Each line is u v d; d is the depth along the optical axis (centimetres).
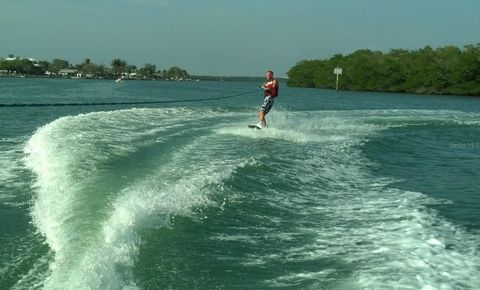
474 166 1132
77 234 475
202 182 707
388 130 1797
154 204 584
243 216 614
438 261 486
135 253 461
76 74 15350
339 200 730
